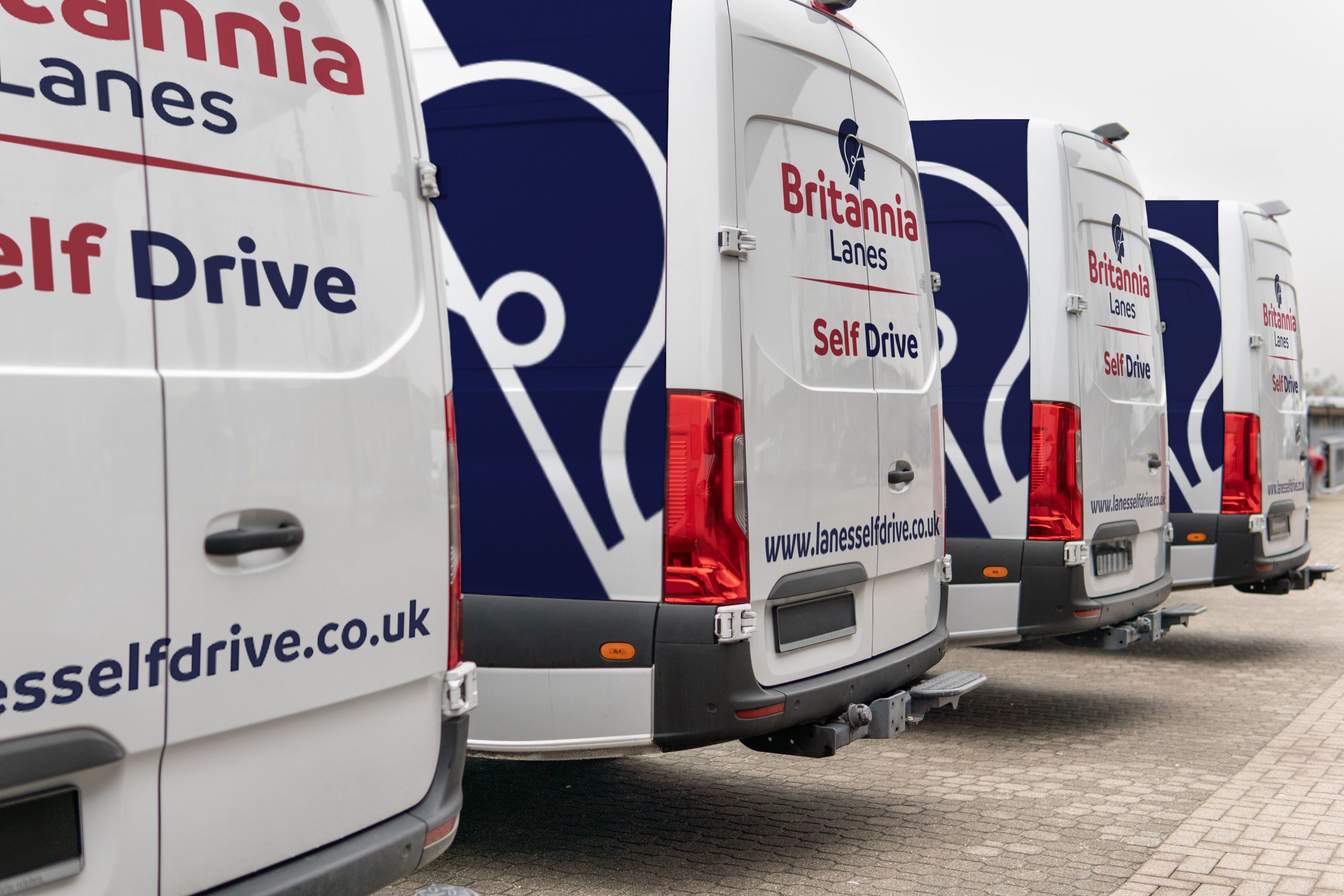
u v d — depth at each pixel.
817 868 4.20
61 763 1.98
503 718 4.07
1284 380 9.35
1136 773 5.50
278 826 2.37
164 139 2.17
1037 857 4.32
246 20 2.35
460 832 4.61
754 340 3.94
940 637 5.04
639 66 3.95
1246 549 8.73
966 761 5.73
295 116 2.43
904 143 4.97
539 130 4.08
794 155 4.20
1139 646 9.15
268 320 2.33
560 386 4.02
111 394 2.04
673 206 3.88
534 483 4.05
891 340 4.74
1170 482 8.98
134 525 2.07
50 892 2.00
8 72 1.95
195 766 2.21
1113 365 6.62
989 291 6.32
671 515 3.85
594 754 3.96
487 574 4.11
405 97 2.72
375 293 2.59
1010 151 6.36
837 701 4.21
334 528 2.45
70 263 2.00
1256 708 6.92
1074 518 6.15
